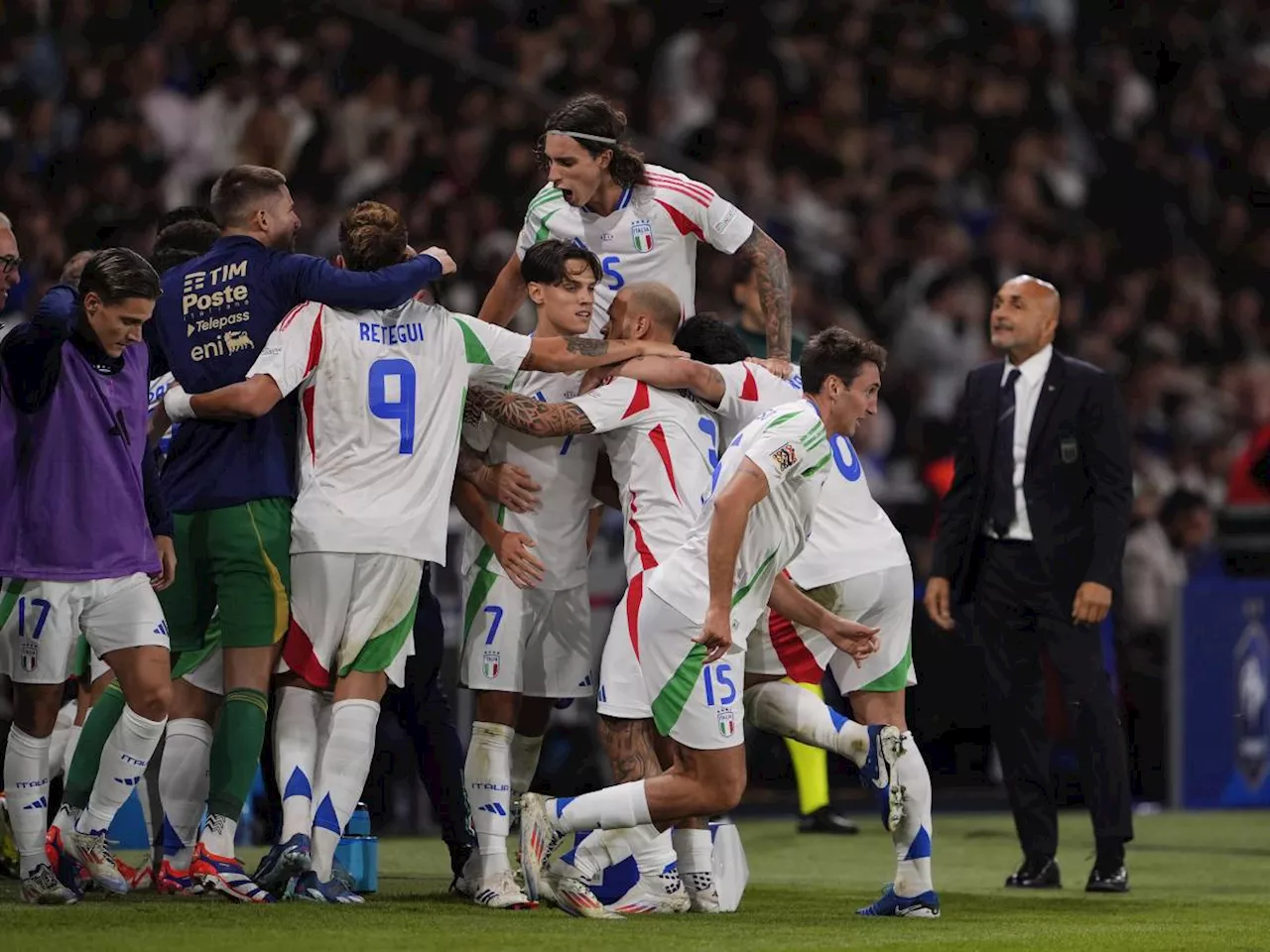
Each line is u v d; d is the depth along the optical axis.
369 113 44.72
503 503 19.25
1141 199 57.53
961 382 49.28
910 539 33.47
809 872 24.88
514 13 52.38
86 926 15.43
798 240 50.47
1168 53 62.16
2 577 17.30
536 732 20.33
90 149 41.06
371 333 18.39
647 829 18.72
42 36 44.34
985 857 27.28
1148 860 27.11
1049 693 34.03
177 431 19.27
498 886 18.59
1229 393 54.00
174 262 20.66
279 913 16.70
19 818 17.47
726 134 51.16
